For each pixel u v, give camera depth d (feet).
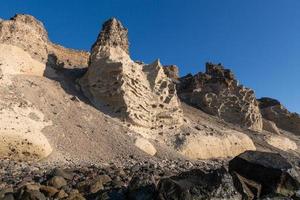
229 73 195.83
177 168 93.04
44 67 136.15
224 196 45.21
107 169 78.28
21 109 99.14
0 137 85.46
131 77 128.67
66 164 86.02
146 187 48.06
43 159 88.22
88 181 58.65
